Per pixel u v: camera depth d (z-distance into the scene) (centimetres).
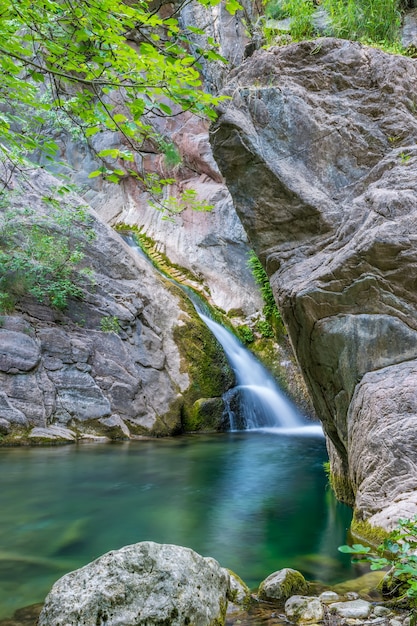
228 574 330
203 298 1584
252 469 820
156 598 246
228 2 324
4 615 308
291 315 558
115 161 1848
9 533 489
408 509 386
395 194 522
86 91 373
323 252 560
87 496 639
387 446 436
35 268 1142
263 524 514
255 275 1516
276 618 292
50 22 341
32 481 721
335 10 704
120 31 333
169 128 1708
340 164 593
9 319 1085
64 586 254
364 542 410
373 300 510
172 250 1712
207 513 560
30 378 1060
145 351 1259
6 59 360
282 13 752
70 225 1259
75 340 1149
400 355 497
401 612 291
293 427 1359
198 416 1239
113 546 450
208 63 1333
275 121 597
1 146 451
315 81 621
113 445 1040
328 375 545
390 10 714
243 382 1384
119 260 1347
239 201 609
